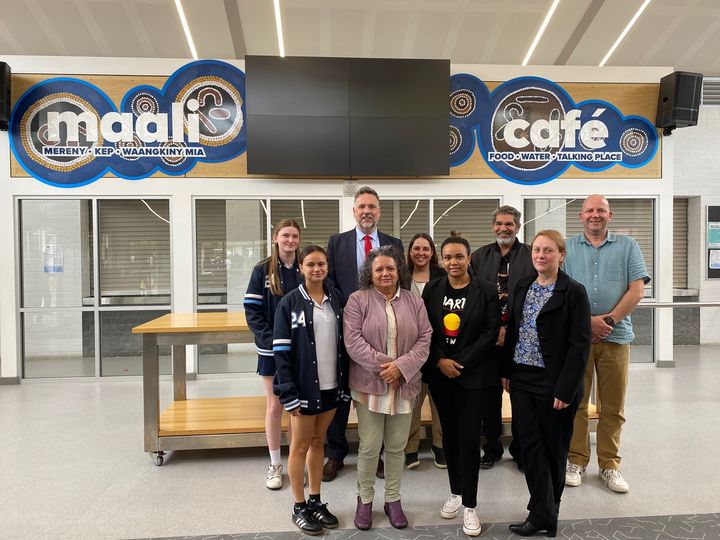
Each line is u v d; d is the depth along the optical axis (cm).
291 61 536
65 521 243
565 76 590
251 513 251
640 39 686
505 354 244
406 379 223
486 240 593
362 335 231
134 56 689
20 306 553
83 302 563
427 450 343
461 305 238
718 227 734
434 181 583
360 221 302
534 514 223
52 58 542
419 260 309
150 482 289
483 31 675
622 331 274
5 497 269
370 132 545
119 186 556
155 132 557
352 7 634
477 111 585
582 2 634
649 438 353
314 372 227
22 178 547
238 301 576
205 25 650
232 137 564
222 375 571
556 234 228
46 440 360
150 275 570
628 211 607
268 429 283
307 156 542
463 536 227
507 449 343
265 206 573
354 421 332
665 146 604
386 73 545
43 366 559
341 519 245
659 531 229
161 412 356
